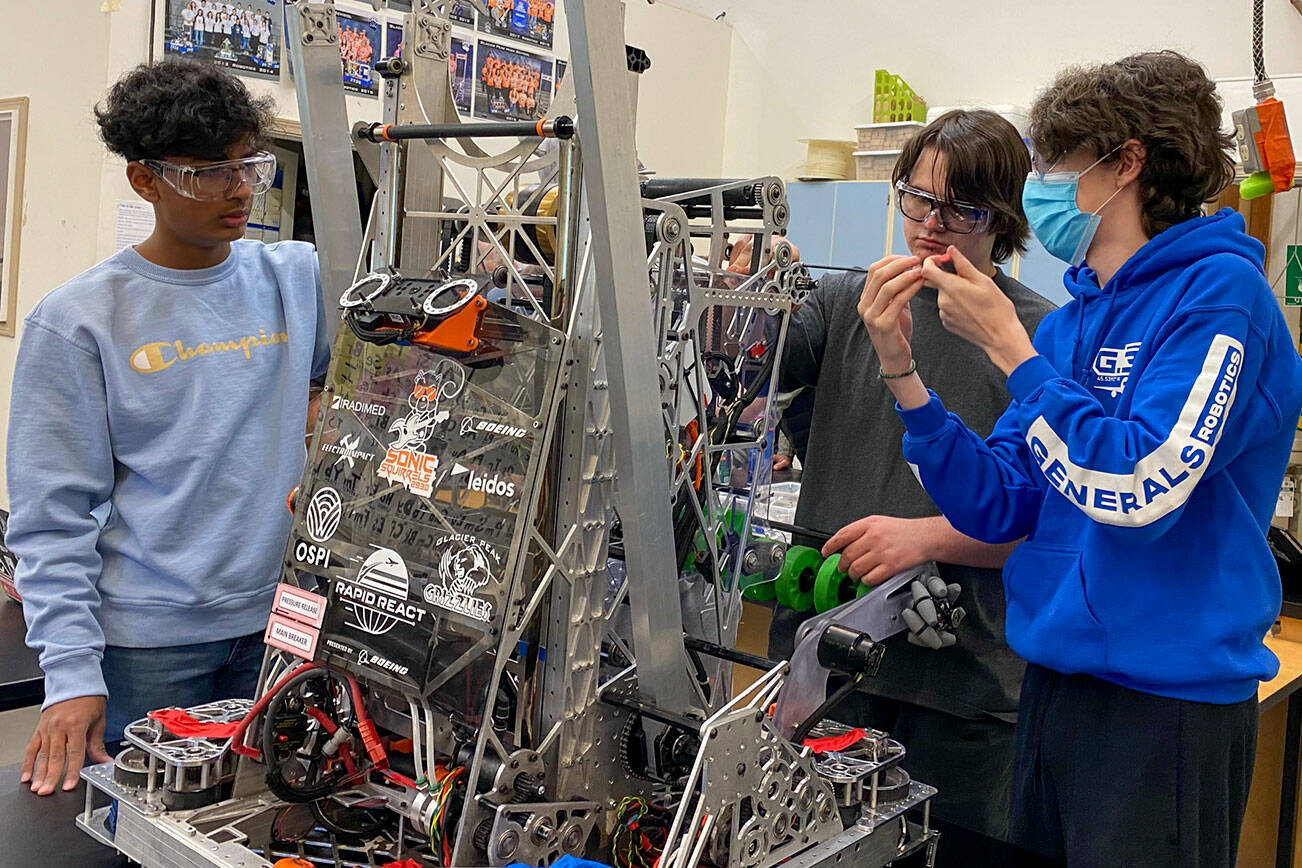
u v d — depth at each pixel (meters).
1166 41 4.41
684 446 1.17
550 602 1.04
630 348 0.98
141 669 1.54
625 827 1.05
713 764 0.97
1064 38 4.71
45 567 1.43
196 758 1.09
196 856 1.00
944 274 1.20
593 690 1.06
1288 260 3.04
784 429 2.04
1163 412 1.07
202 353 1.53
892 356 1.31
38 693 1.66
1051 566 1.27
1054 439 1.11
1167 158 1.18
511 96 4.10
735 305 1.18
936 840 1.22
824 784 1.10
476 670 0.99
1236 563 1.17
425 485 1.07
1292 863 2.31
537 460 1.00
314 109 1.31
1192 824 1.19
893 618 1.48
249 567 1.57
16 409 1.45
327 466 1.17
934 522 1.53
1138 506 1.05
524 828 0.99
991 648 1.69
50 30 3.26
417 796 1.04
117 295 1.48
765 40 5.64
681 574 1.23
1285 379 1.17
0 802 1.22
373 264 1.27
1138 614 1.18
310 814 1.14
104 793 1.25
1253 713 1.24
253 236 3.27
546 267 1.13
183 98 1.35
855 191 4.67
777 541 1.37
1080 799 1.25
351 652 1.09
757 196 1.21
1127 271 1.22
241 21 3.22
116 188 3.05
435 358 1.10
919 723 1.76
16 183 3.40
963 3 5.00
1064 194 1.24
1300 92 3.10
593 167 0.95
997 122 1.52
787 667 1.10
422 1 1.29
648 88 5.28
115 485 1.54
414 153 1.27
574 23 0.94
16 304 3.40
